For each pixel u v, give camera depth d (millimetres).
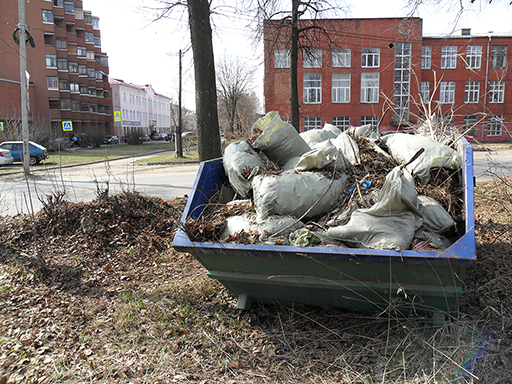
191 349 3205
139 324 3650
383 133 5656
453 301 2787
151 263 5270
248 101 56406
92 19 63469
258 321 3531
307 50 16938
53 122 50562
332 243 2982
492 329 3006
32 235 6164
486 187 7840
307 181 3420
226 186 4516
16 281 4809
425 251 2555
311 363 2914
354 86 34062
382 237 2779
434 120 5309
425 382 2527
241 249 2973
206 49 7023
